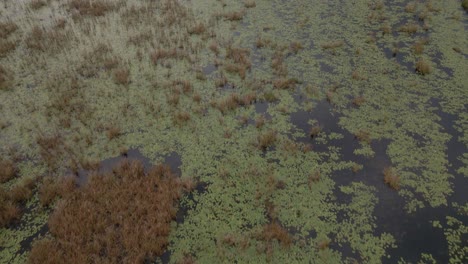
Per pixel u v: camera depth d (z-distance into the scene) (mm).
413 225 10477
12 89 15969
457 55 18250
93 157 12695
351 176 12000
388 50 18828
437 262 9516
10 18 21984
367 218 10672
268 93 15586
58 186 11328
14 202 11031
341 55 18453
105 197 10984
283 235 9922
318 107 15055
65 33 20094
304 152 12914
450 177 11922
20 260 9539
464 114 14547
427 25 21031
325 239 10062
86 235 9984
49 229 10320
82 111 14633
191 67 17469
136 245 9625
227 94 15688
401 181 11773
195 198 11281
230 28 21047
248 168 12281
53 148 12977
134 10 22484
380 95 15602
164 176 11953
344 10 23188
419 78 16609
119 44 19297
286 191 11500
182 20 21750
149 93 15727
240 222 10531
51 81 16359
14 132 13758
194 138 13562
